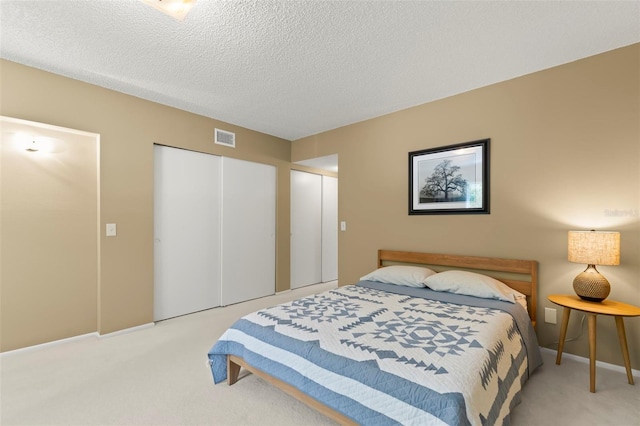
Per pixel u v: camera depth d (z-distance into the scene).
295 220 4.79
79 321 2.77
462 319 1.91
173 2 1.68
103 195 2.80
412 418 1.19
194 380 2.04
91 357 2.37
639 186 2.12
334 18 1.84
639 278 2.11
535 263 2.51
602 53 2.25
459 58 2.32
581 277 2.14
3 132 2.42
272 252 4.41
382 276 3.01
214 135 3.68
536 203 2.54
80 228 2.79
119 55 2.27
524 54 2.27
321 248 5.26
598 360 2.26
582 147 2.33
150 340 2.72
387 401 1.26
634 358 2.14
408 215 3.31
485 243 2.80
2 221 2.42
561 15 1.82
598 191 2.27
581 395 1.87
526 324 2.13
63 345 2.60
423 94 2.98
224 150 3.78
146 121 3.09
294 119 3.70
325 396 1.45
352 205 3.82
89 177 2.84
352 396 1.37
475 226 2.86
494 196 2.75
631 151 2.14
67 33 2.00
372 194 3.62
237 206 3.96
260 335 1.80
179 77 2.62
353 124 3.82
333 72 2.53
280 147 4.49
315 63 2.38
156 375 2.10
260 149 4.20
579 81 2.34
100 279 2.78
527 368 1.99
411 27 1.94
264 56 2.28
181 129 3.36
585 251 2.08
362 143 3.73
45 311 2.60
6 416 1.65
